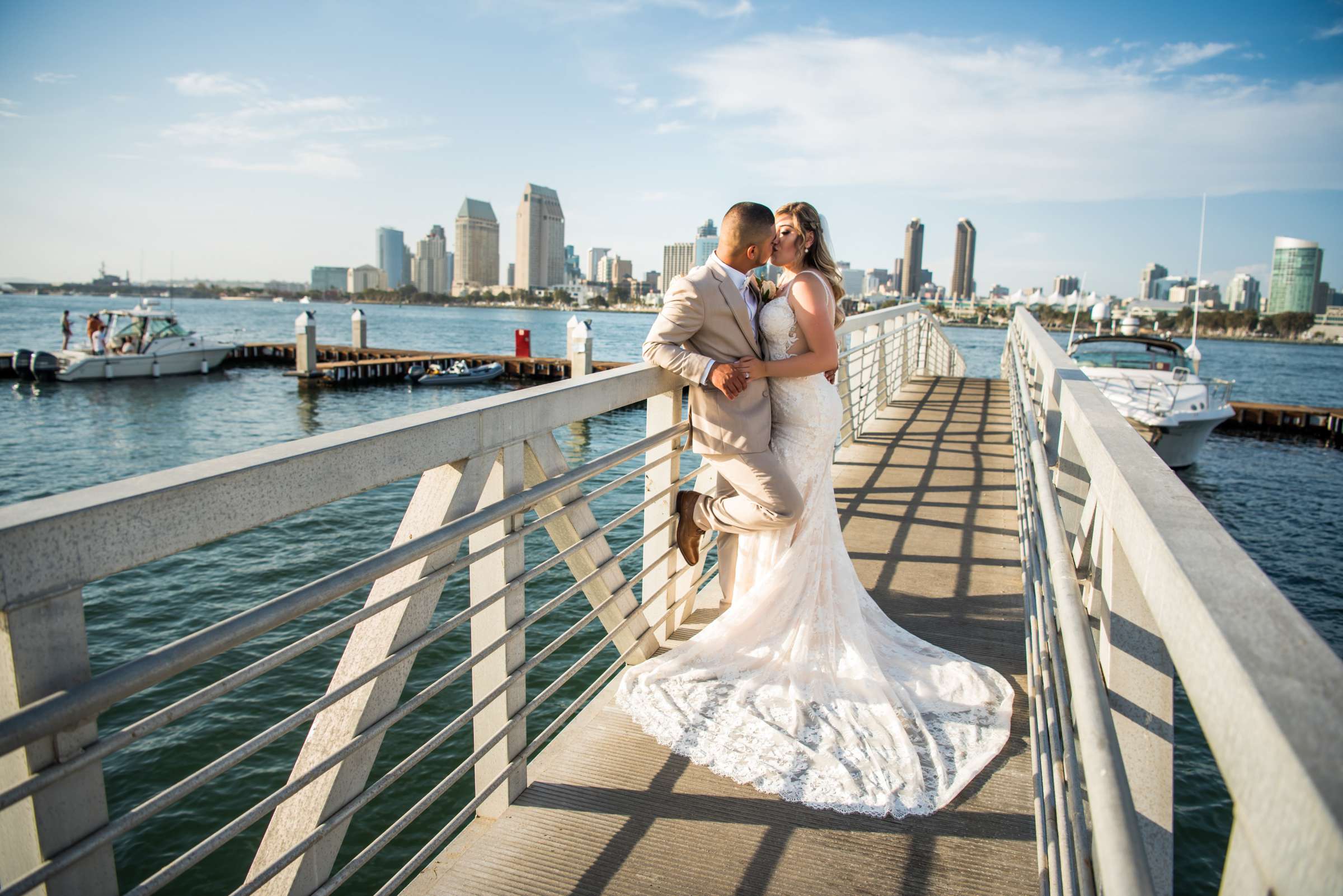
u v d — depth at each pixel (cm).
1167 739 175
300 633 950
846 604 316
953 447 793
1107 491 174
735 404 304
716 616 391
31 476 1908
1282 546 1584
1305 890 55
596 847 227
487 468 227
